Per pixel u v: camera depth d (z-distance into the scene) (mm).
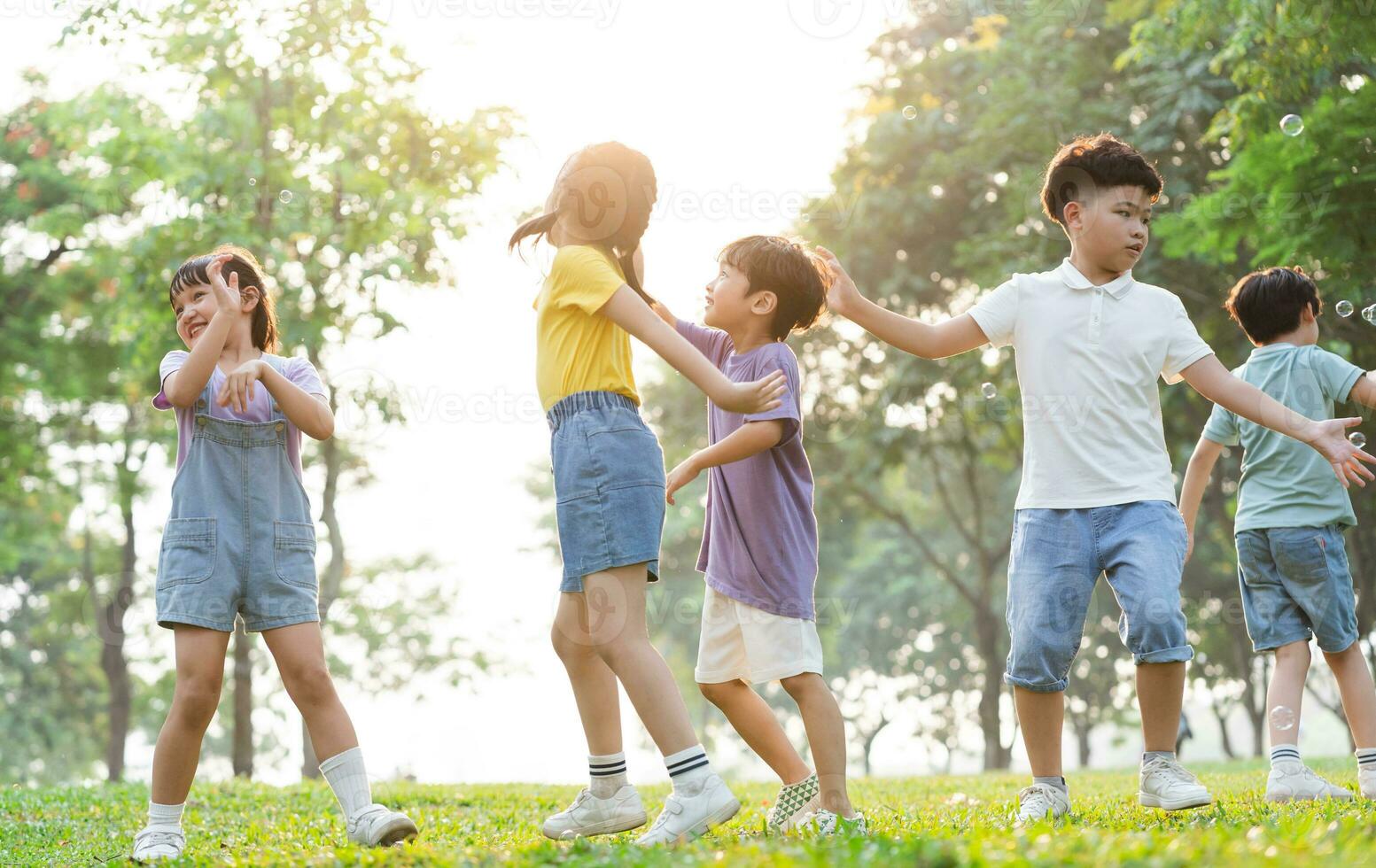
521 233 3777
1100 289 4176
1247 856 2410
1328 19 9023
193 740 3787
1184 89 13094
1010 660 4102
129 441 19344
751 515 3799
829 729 3752
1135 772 10234
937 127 16141
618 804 3822
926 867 2387
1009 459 19125
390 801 6504
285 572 3857
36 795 6766
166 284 12164
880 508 19500
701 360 3428
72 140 13164
